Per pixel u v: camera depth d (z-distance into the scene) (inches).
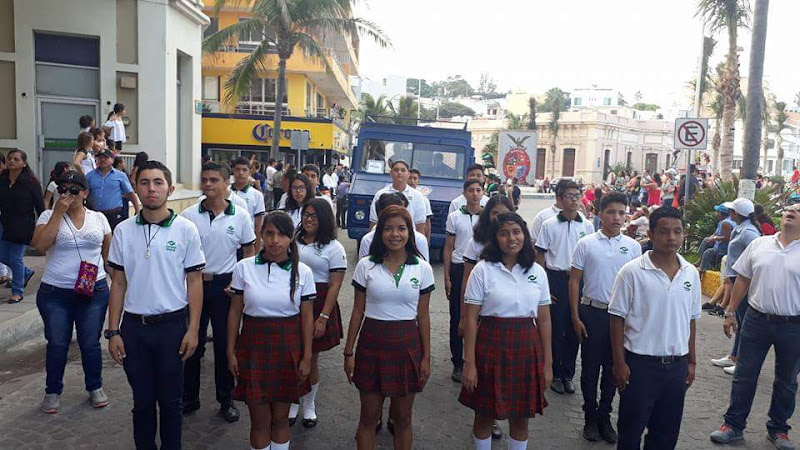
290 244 158.7
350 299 362.0
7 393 211.5
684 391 149.8
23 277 304.8
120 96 507.2
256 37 1098.7
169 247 150.9
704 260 408.2
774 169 2810.0
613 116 2374.5
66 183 185.3
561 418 205.6
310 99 1239.5
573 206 221.6
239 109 1121.4
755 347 188.2
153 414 154.9
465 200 266.7
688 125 457.1
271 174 745.0
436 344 280.8
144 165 152.0
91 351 198.5
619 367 151.5
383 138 514.0
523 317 154.9
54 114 495.2
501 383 152.0
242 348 156.3
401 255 156.1
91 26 490.9
